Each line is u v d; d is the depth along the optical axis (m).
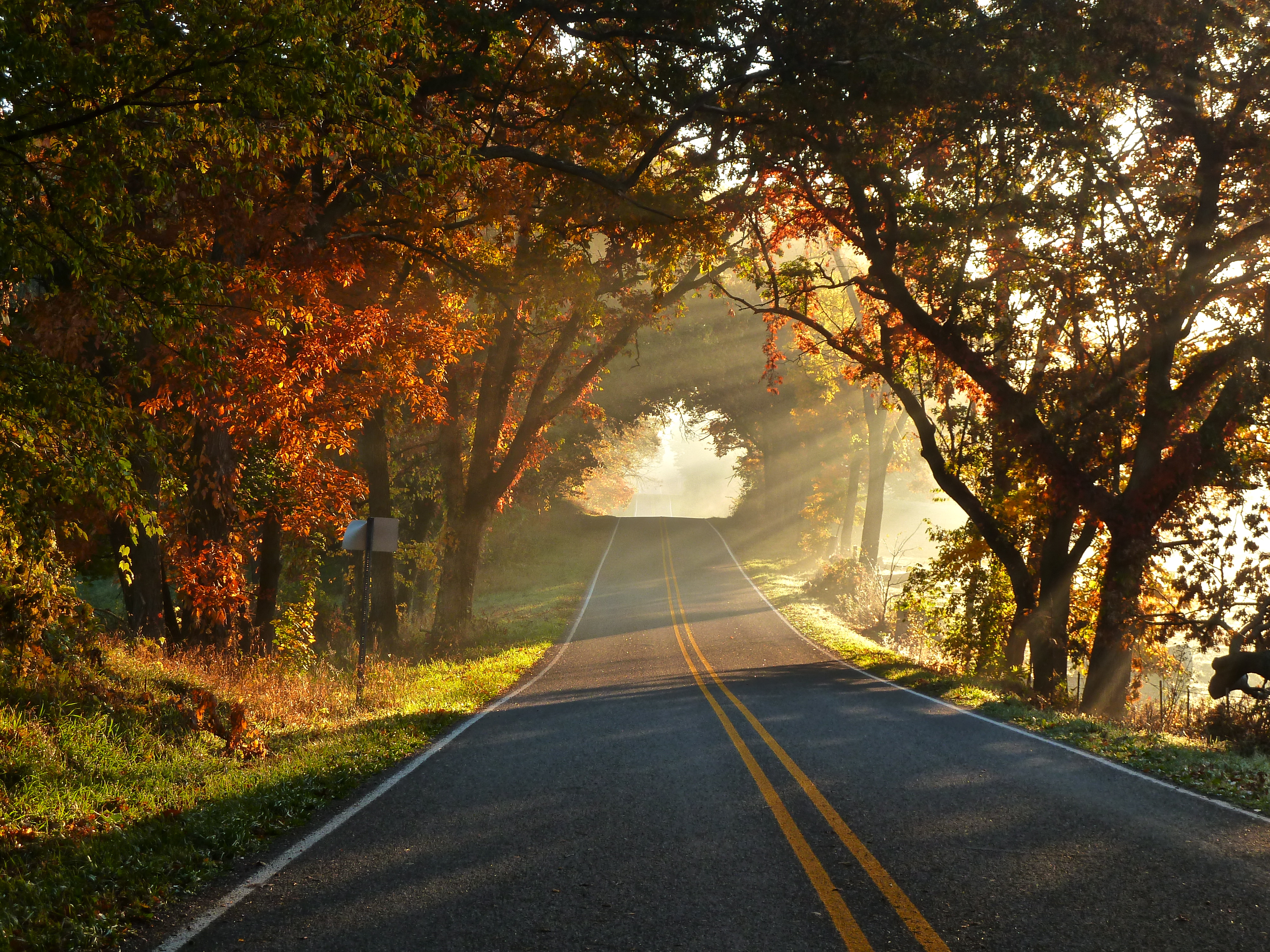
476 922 5.05
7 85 7.18
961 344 19.08
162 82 7.75
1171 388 19.42
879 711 13.47
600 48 16.89
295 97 7.81
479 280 19.80
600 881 5.71
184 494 8.80
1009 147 17.03
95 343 13.26
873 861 6.09
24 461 7.88
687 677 18.06
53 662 10.38
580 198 18.50
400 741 10.61
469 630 26.55
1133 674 22.22
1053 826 6.96
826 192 21.33
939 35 15.09
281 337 15.70
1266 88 15.98
